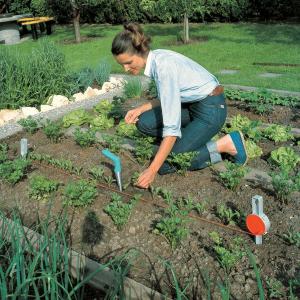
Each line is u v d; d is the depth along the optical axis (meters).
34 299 2.85
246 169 4.01
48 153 5.05
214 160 4.21
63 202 3.81
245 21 15.93
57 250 2.90
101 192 4.07
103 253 3.29
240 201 3.74
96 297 2.92
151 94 6.88
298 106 5.96
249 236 3.29
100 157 4.81
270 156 4.50
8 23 14.96
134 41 3.50
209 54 10.66
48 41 7.82
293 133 5.16
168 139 3.53
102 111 6.25
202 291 2.84
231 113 5.96
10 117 6.57
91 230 3.56
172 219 3.25
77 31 13.71
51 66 7.45
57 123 6.08
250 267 2.99
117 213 3.49
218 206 3.69
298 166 4.37
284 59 9.52
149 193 3.98
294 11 15.16
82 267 3.08
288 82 7.41
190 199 3.65
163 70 3.56
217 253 3.09
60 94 7.47
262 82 7.50
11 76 6.98
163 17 12.78
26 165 4.50
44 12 19.12
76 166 4.66
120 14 17.67
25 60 7.28
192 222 3.51
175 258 3.16
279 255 3.07
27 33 17.27
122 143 4.89
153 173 3.50
